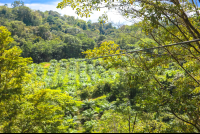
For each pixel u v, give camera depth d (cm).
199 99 498
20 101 769
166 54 570
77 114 1997
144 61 593
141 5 516
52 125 785
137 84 552
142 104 538
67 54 7062
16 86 774
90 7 512
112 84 2595
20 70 783
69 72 4725
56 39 8112
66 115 1725
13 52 789
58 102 1186
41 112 794
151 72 548
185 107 459
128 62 609
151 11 434
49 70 4700
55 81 3638
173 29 580
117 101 2003
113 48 643
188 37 574
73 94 2600
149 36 638
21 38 7138
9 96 706
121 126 929
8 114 729
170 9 456
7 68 756
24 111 759
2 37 755
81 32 10606
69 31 11188
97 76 4103
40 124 753
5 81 741
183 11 453
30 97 852
